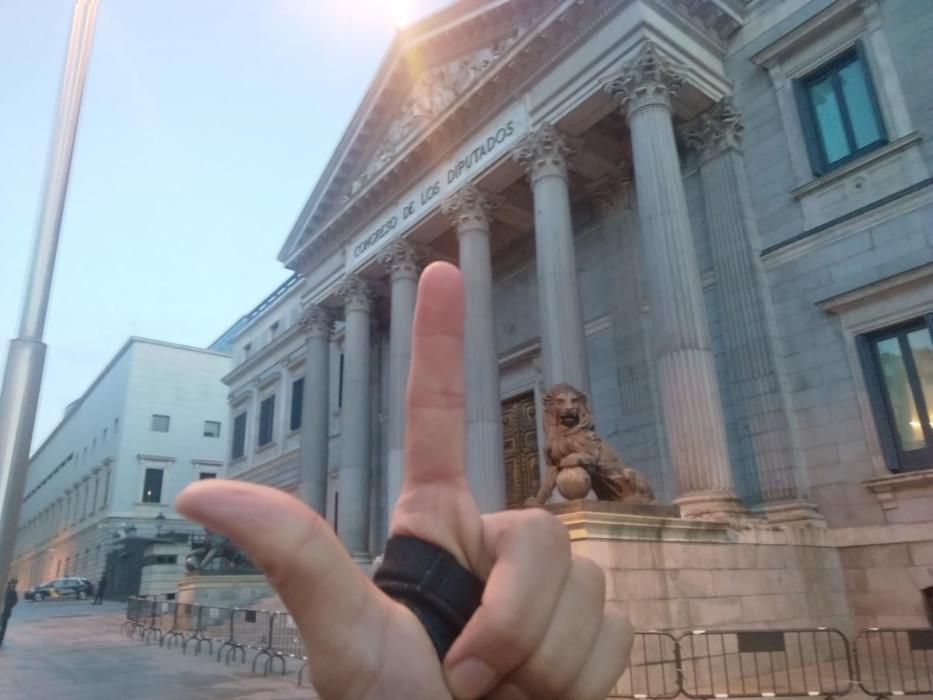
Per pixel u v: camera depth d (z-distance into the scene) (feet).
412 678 4.52
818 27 53.83
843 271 49.83
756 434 51.11
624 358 64.03
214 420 216.54
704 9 57.57
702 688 33.40
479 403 60.70
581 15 57.52
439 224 73.46
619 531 34.09
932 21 48.26
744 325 53.26
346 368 84.48
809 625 41.60
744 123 57.98
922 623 42.39
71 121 18.12
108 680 42.52
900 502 44.88
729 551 38.91
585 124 59.31
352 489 79.05
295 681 40.91
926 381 45.70
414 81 77.56
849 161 51.01
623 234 66.85
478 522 5.51
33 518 323.16
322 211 93.45
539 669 4.85
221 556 92.73
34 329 16.08
